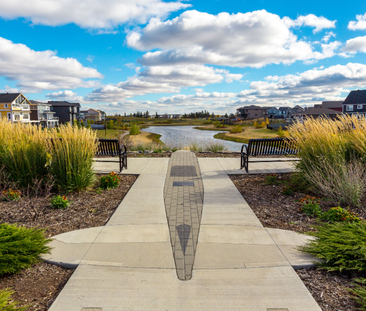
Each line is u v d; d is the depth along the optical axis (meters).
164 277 3.11
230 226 4.46
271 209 5.20
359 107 48.97
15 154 6.15
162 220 4.72
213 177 7.59
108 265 3.34
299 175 6.44
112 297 2.78
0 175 5.91
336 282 3.02
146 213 5.04
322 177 5.68
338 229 3.80
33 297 2.81
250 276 3.12
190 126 93.38
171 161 9.82
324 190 5.39
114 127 69.50
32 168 6.16
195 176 7.73
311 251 3.48
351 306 2.64
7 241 3.45
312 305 2.67
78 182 6.14
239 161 9.80
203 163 9.46
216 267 3.30
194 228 4.40
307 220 4.65
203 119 147.50
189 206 5.42
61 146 6.13
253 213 5.01
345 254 3.24
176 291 2.87
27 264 3.26
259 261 3.42
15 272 3.21
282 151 8.16
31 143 6.29
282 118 102.94
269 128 61.97
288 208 5.22
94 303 2.69
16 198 5.61
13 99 53.81
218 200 5.73
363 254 3.11
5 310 2.49
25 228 4.05
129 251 3.68
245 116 108.56
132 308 2.62
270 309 2.61
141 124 103.69
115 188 6.65
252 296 2.79
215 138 40.88
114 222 4.62
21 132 6.48
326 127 6.45
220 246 3.81
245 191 6.36
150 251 3.68
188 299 2.75
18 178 6.03
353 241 3.37
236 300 2.74
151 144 14.11
